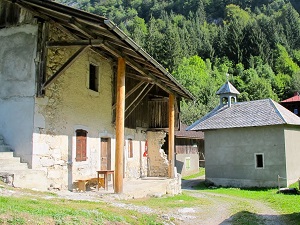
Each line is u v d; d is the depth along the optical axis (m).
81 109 12.66
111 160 14.70
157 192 13.63
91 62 13.45
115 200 9.80
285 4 130.75
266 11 133.25
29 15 10.77
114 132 15.21
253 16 125.94
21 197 7.12
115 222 6.46
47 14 10.27
